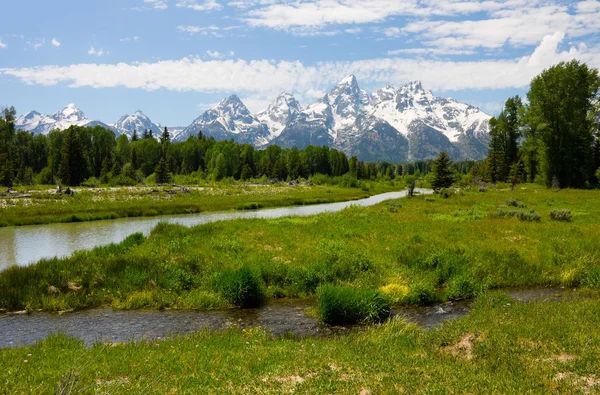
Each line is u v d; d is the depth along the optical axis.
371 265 20.41
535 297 16.75
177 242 25.55
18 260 24.61
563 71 72.19
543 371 8.27
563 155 73.88
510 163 103.94
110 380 8.28
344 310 14.45
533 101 77.75
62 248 28.36
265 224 34.09
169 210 51.59
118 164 113.12
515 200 46.81
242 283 16.84
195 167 165.25
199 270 20.30
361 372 8.58
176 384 7.95
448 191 68.75
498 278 19.17
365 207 49.72
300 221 36.06
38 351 10.41
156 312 16.02
